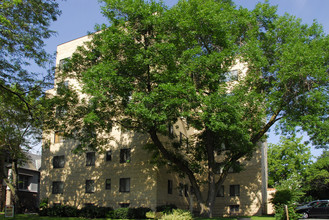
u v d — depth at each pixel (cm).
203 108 1866
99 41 2084
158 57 1869
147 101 1795
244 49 2052
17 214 2767
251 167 3059
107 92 1895
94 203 2912
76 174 3111
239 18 2175
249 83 2158
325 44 2103
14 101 2052
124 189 2800
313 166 4606
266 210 3128
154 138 2250
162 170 2777
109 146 2995
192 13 2025
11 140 2839
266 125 2273
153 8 1978
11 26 1692
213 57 1952
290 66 1936
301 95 2069
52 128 2325
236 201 3039
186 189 3228
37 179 4416
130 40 1900
